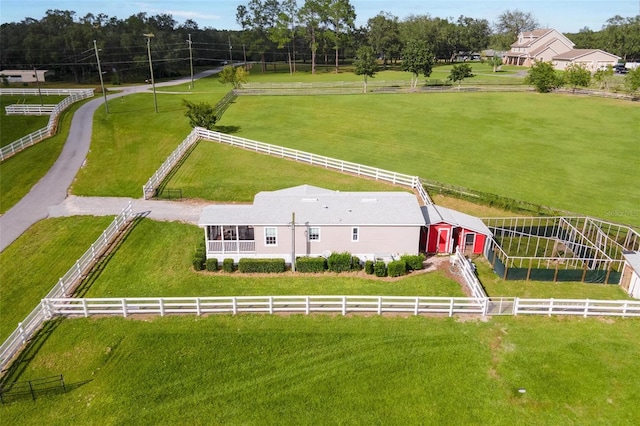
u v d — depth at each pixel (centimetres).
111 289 2706
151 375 2042
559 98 7975
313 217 2948
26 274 2905
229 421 1823
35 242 3294
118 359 2133
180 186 4244
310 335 2281
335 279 2814
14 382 2009
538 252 3169
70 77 11156
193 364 2102
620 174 4709
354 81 10244
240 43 14438
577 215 3706
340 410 1867
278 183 4316
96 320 2398
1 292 2722
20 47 10781
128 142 5438
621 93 8112
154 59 11200
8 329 2406
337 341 2239
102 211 3775
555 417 1830
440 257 3128
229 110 7325
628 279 2691
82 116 6500
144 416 1845
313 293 2653
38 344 2228
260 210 3020
